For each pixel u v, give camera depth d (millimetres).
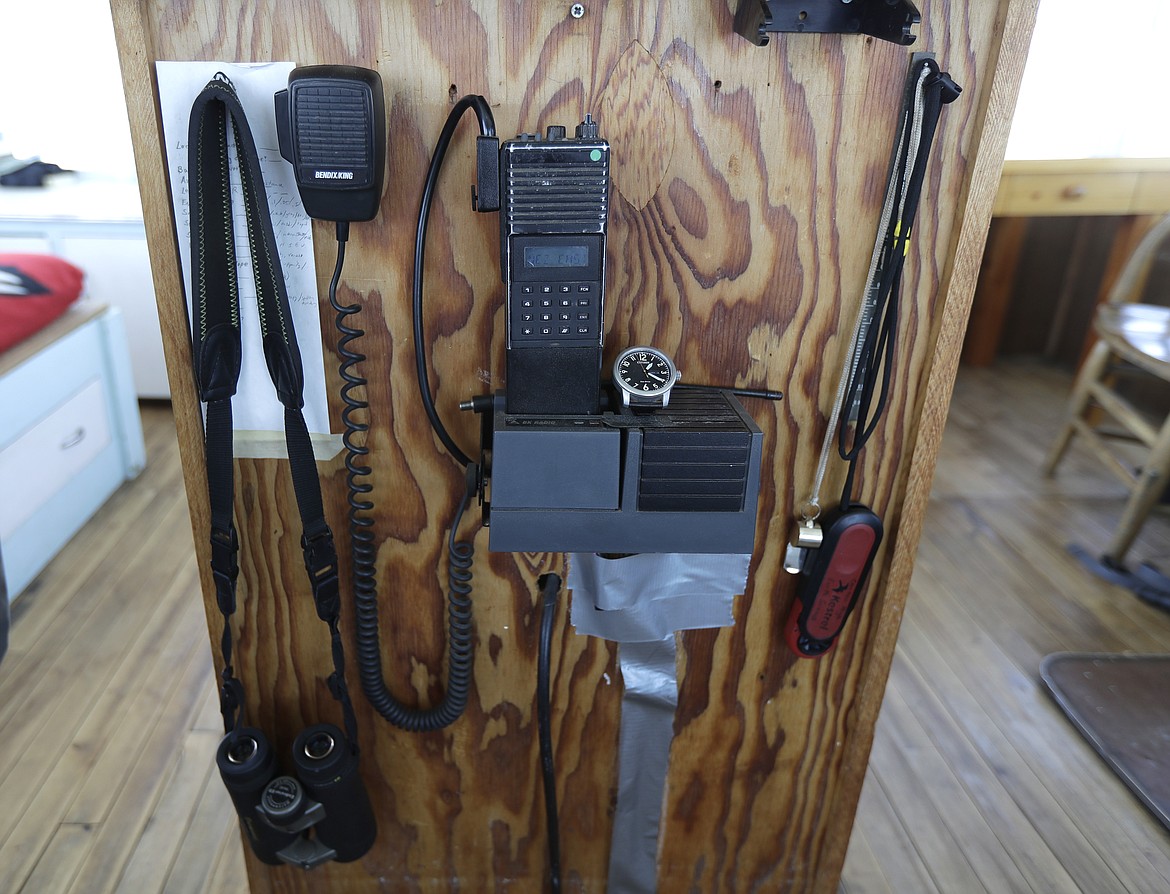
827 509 1060
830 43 825
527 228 814
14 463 2139
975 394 3557
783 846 1326
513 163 791
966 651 2096
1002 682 2004
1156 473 2301
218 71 821
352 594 1080
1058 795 1712
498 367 955
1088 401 2729
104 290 3051
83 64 3029
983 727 1873
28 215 2904
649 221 896
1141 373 2658
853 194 891
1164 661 2064
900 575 1082
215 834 1555
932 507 2725
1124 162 2930
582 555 1004
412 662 1138
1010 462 3020
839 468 1034
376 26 809
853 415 993
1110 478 2934
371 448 994
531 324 853
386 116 839
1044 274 3801
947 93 815
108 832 1554
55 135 3135
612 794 1258
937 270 929
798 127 861
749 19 774
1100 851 1595
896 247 880
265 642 1117
